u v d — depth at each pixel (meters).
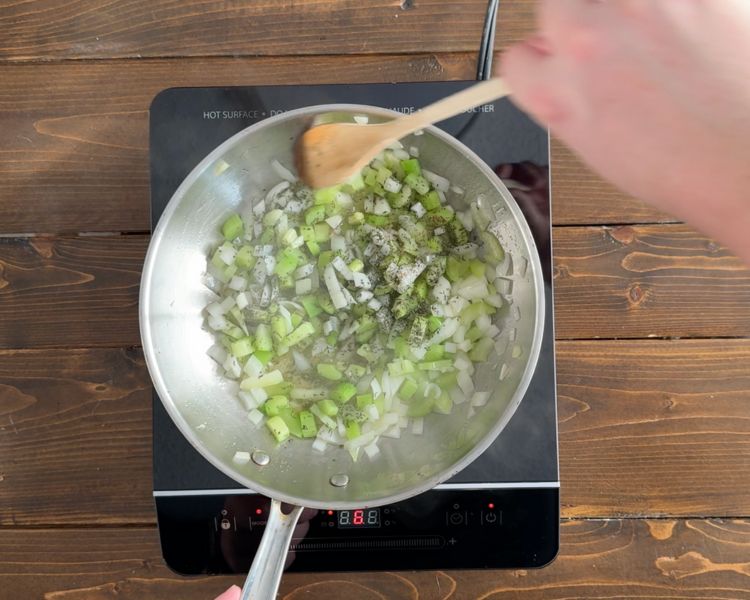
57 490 0.71
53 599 0.71
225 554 0.68
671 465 0.71
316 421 0.69
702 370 0.71
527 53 0.47
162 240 0.62
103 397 0.71
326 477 0.65
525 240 0.62
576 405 0.71
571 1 0.44
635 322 0.71
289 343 0.70
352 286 0.70
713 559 0.70
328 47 0.73
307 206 0.71
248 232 0.71
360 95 0.70
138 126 0.72
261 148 0.65
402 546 0.68
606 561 0.71
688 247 0.71
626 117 0.43
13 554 0.71
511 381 0.62
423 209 0.70
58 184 0.72
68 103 0.73
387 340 0.70
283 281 0.70
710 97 0.40
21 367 0.71
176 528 0.68
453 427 0.66
